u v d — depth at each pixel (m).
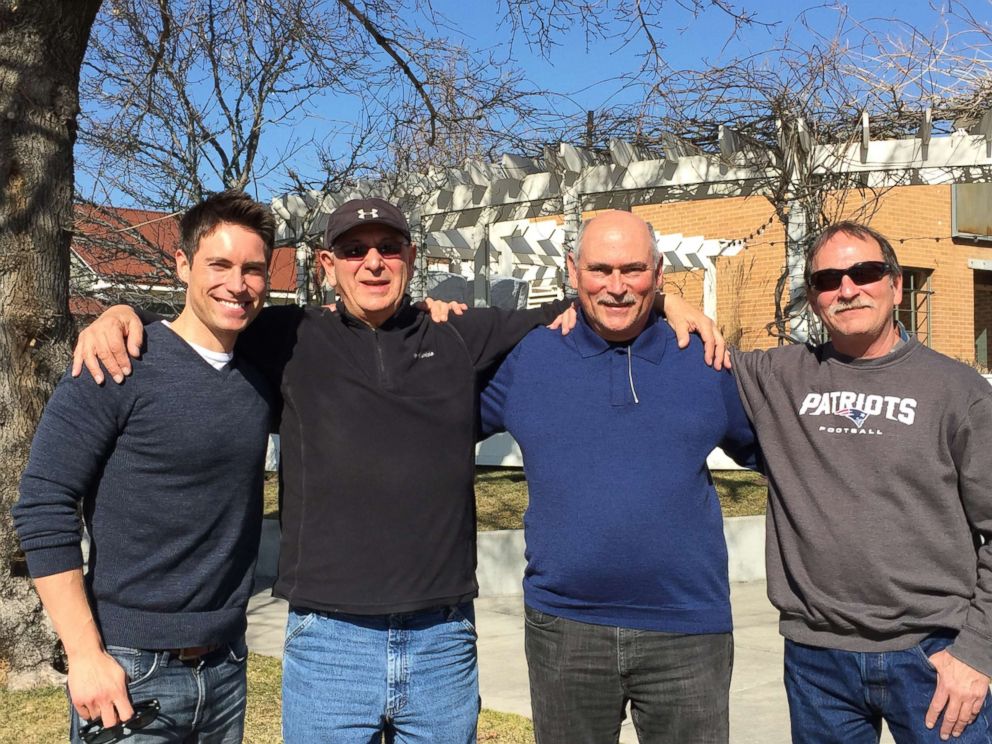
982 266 15.70
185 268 2.62
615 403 2.91
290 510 2.80
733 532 8.03
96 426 2.44
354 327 2.89
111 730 2.43
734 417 3.02
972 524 2.72
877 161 8.53
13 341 5.08
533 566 2.97
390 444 2.74
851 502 2.71
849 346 2.81
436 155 10.86
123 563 2.48
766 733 4.46
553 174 9.94
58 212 5.18
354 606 2.69
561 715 2.93
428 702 2.78
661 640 2.84
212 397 2.54
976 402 2.65
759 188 9.35
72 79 5.25
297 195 12.31
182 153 11.63
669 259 13.59
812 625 2.81
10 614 5.04
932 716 2.64
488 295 11.75
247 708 4.76
